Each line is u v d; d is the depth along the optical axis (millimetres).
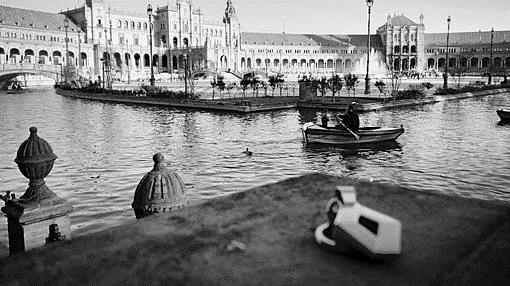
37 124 35531
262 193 4102
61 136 29062
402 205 3680
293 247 2902
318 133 23750
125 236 3133
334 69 158250
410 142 24484
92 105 53906
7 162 20984
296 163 19781
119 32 139125
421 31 155750
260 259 2736
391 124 32188
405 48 156625
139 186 8172
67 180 17172
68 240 3078
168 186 8086
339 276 2506
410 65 157625
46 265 2678
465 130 28828
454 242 2900
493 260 2602
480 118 35469
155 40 148625
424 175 17031
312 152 22172
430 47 161375
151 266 2664
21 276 2539
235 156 21484
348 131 23078
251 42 156500
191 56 136500
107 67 98875
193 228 3266
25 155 8281
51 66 98875
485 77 115688
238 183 16500
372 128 24312
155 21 147750
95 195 15047
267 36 162750
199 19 152625
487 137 25906
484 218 3350
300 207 3682
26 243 8219
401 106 45469
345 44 161375
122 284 2449
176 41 147375
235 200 3910
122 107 50594
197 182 16641
